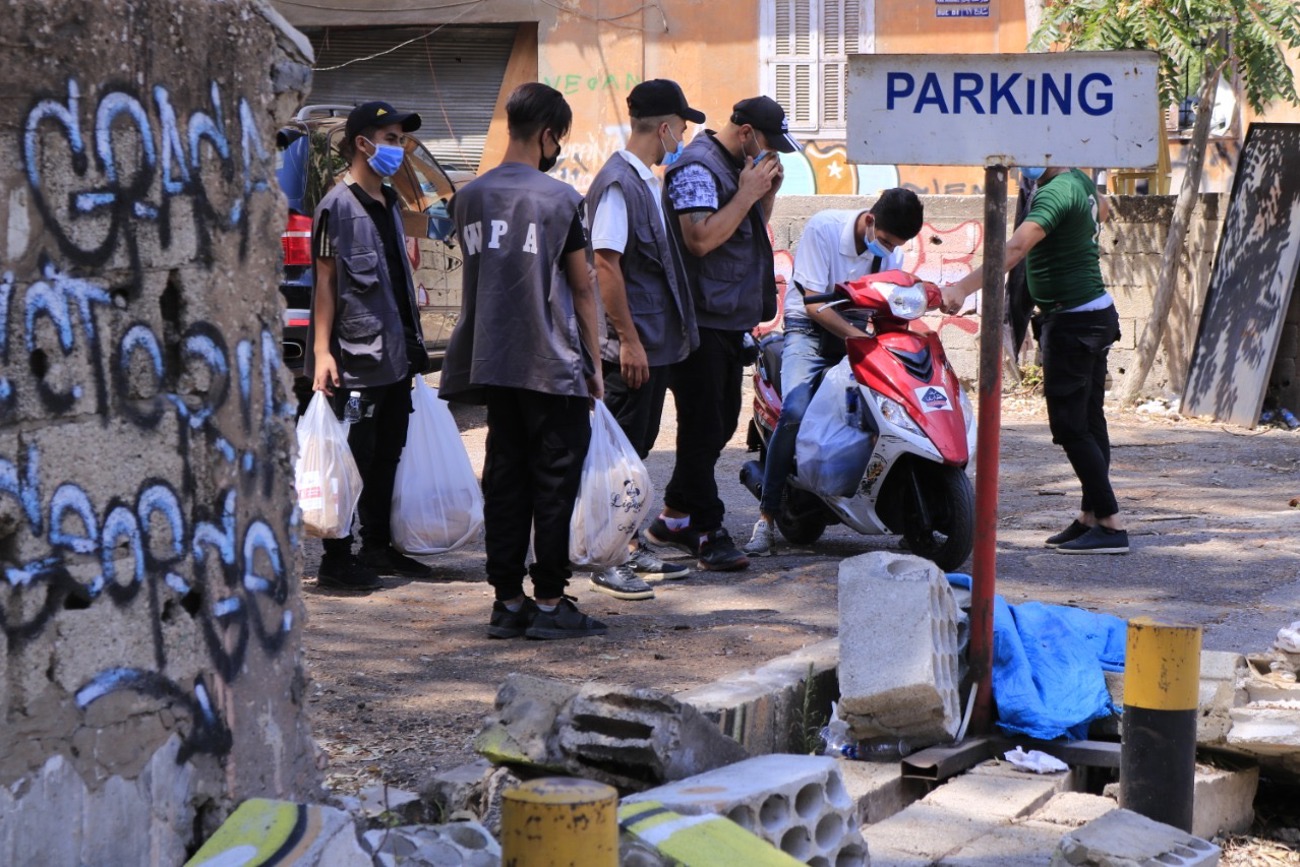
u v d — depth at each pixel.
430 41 19.73
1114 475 10.39
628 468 6.30
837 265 7.54
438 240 12.27
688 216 6.82
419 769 4.28
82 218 2.79
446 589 6.84
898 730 4.54
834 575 7.25
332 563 6.73
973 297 13.45
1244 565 7.55
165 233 2.99
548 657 5.56
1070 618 5.19
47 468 2.72
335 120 10.94
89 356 2.81
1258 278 12.42
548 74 19.31
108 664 2.85
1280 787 4.99
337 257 6.57
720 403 7.24
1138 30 12.73
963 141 4.75
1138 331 13.22
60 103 2.74
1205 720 4.62
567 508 5.83
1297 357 12.38
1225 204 12.98
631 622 6.20
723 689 4.68
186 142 3.05
